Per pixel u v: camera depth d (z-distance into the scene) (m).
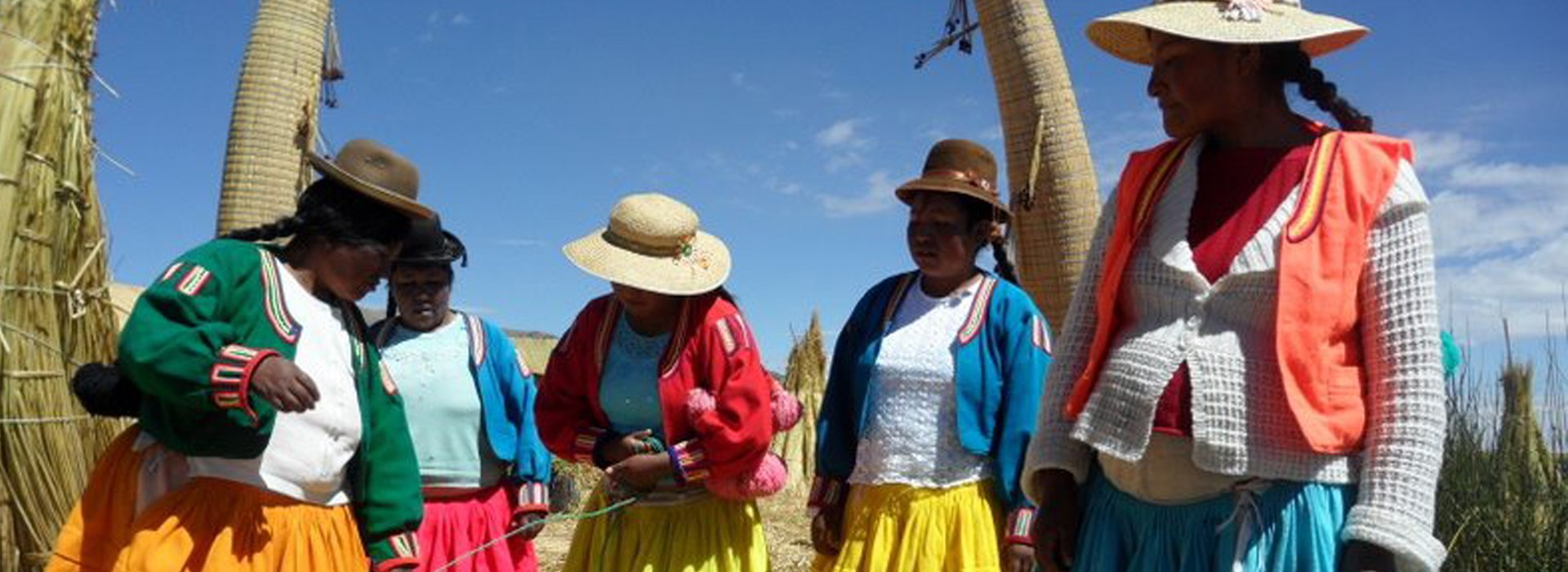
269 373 2.95
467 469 4.97
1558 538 5.70
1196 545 2.50
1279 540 2.40
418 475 3.52
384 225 3.31
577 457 4.57
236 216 6.78
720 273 4.38
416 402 4.92
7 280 4.00
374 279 3.35
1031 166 5.73
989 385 4.10
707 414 4.23
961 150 4.25
